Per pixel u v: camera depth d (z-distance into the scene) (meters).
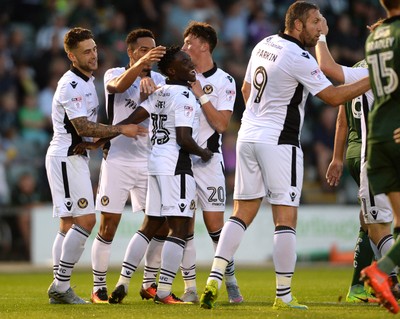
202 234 56.03
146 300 28.08
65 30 67.81
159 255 28.31
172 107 25.44
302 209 58.62
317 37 23.92
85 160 27.34
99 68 65.38
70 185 26.97
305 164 66.44
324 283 38.53
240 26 72.06
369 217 26.58
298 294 31.47
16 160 61.38
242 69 69.62
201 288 35.00
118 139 28.50
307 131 66.94
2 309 24.98
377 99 21.16
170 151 25.61
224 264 23.95
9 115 64.06
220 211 28.00
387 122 20.91
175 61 25.61
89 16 68.12
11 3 68.50
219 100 27.97
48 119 65.75
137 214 55.16
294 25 23.86
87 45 26.92
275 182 23.75
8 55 66.31
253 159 24.22
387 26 20.84
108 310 23.67
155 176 25.84
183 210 25.48
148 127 28.25
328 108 67.50
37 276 46.62
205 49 27.95
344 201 65.06
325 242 58.97
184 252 27.50
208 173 27.80
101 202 28.33
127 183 28.44
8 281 42.06
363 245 27.62
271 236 58.09
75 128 26.77
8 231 56.12
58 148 27.12
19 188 60.25
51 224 56.22
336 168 29.22
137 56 28.52
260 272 49.72
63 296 26.86
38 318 21.67
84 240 26.95
